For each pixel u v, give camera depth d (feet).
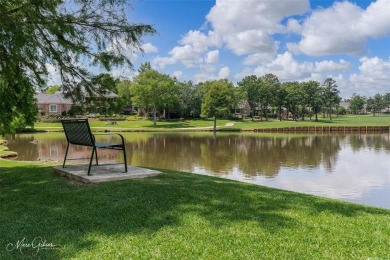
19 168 29.50
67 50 21.90
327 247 11.73
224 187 20.16
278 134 156.97
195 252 11.31
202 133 158.30
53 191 19.07
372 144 108.58
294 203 17.02
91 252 11.34
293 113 293.23
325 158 72.38
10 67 21.66
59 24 20.07
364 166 61.16
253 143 108.37
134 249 11.52
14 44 19.62
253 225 13.67
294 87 286.46
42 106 209.36
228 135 146.30
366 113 461.37
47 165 33.63
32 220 14.49
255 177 49.65
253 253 11.25
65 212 15.43
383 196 38.34
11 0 18.90
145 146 96.84
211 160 68.33
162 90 203.10
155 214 14.98
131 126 191.93
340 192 40.29
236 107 277.44
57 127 173.17
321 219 14.61
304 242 12.13
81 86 24.14
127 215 14.90
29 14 18.95
